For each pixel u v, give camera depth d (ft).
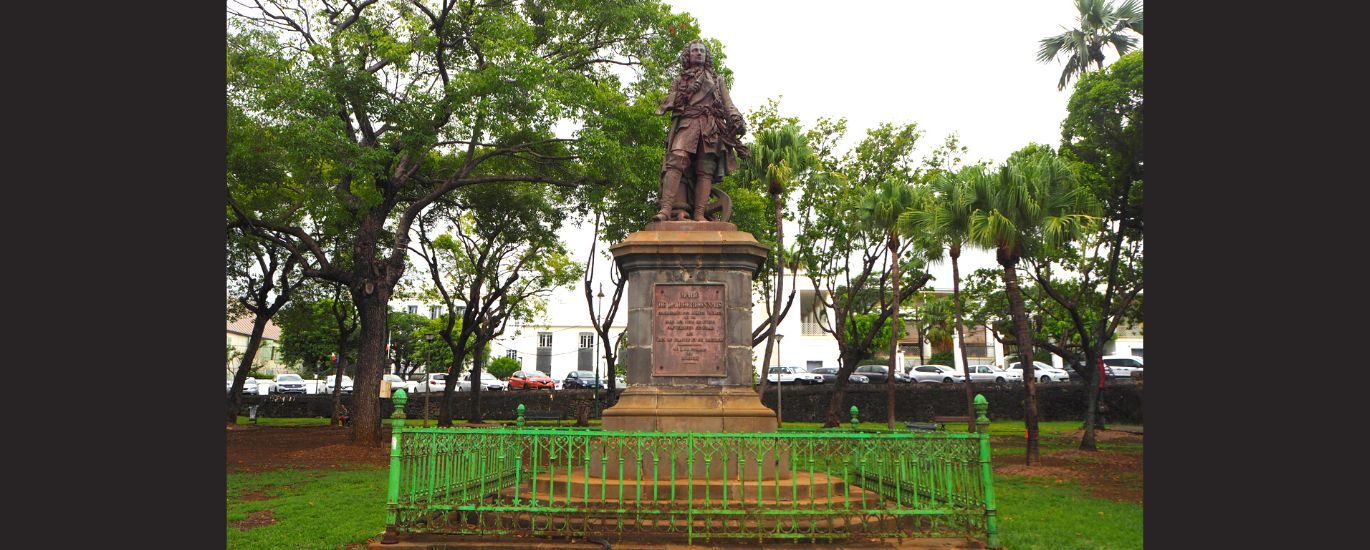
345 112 62.23
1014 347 169.27
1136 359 140.05
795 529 25.08
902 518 27.12
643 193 65.21
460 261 104.06
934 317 136.98
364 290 67.21
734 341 30.86
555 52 69.87
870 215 79.92
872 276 134.41
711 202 34.01
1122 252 82.38
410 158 67.05
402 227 68.69
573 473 31.45
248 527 32.12
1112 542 30.14
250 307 101.30
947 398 112.68
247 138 59.67
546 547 24.88
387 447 66.03
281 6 66.59
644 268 31.42
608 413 30.55
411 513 25.85
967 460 26.22
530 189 85.46
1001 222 57.72
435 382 146.92
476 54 63.31
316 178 62.95
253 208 72.69
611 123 60.54
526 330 187.11
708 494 26.00
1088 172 71.97
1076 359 102.17
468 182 67.31
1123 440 81.92
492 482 29.89
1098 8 96.68
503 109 57.11
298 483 46.75
